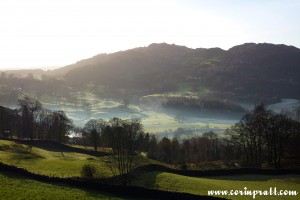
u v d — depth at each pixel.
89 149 119.56
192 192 66.38
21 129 147.50
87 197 56.38
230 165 107.69
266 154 120.94
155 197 60.53
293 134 124.25
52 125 146.62
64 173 70.38
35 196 53.34
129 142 78.25
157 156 119.25
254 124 114.56
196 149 151.50
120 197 59.16
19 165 73.88
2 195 51.91
